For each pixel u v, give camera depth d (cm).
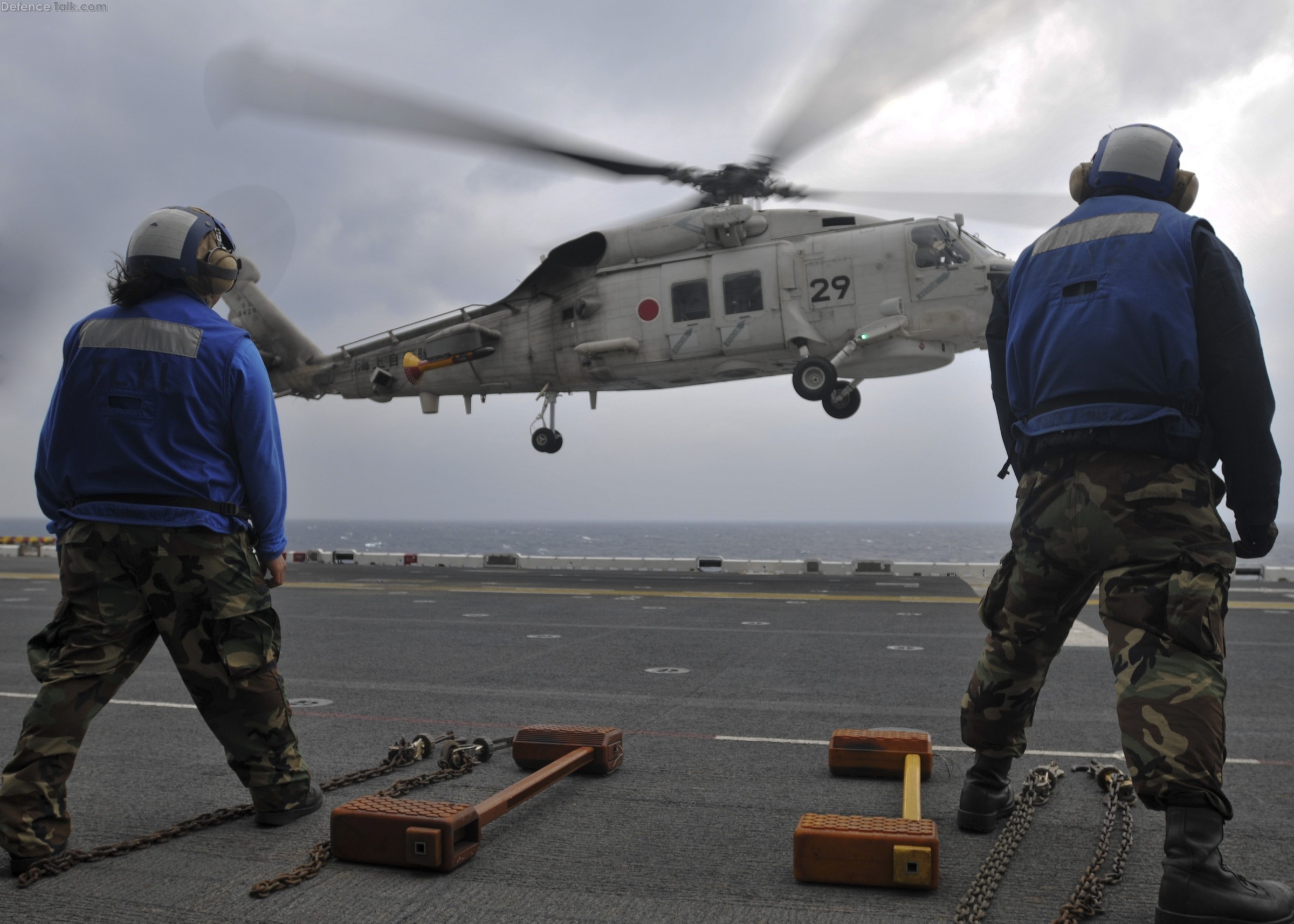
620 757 378
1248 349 223
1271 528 236
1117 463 227
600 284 1669
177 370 274
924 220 1500
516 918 222
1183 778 202
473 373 1833
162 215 293
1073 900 225
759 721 475
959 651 732
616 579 1645
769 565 1889
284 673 636
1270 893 206
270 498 289
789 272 1534
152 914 224
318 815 307
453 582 1551
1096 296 237
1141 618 217
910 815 271
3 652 741
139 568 271
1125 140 259
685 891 240
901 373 1590
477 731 454
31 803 252
